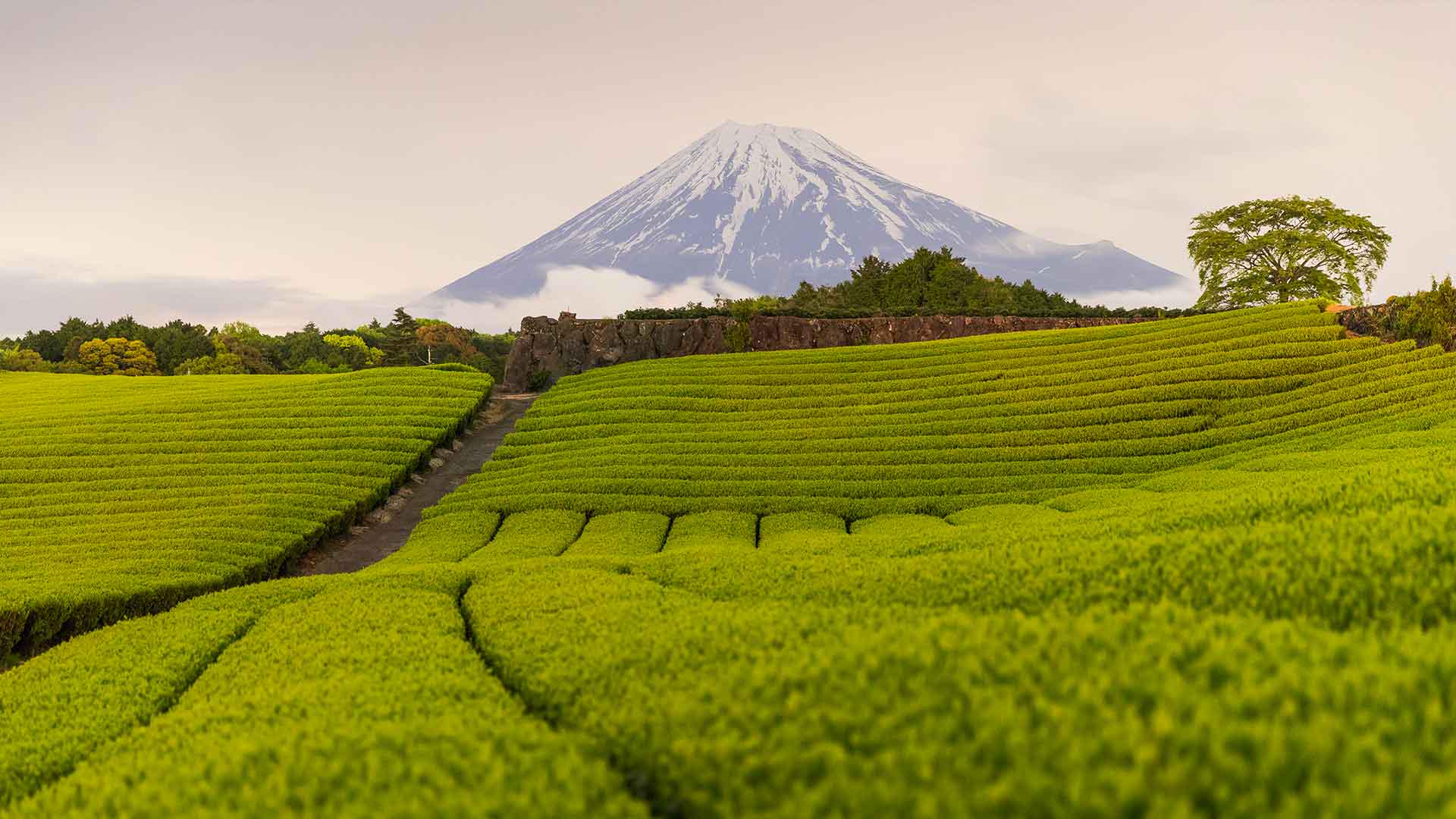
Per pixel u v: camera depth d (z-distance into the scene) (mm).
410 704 9812
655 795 6805
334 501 35156
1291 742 4875
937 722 5879
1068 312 76062
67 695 13930
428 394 53594
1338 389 37969
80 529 31062
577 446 43188
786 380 52094
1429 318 40531
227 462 40469
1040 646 7035
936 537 17656
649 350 69500
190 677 14562
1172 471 30250
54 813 8242
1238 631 6855
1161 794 4566
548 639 12141
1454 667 5656
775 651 8703
